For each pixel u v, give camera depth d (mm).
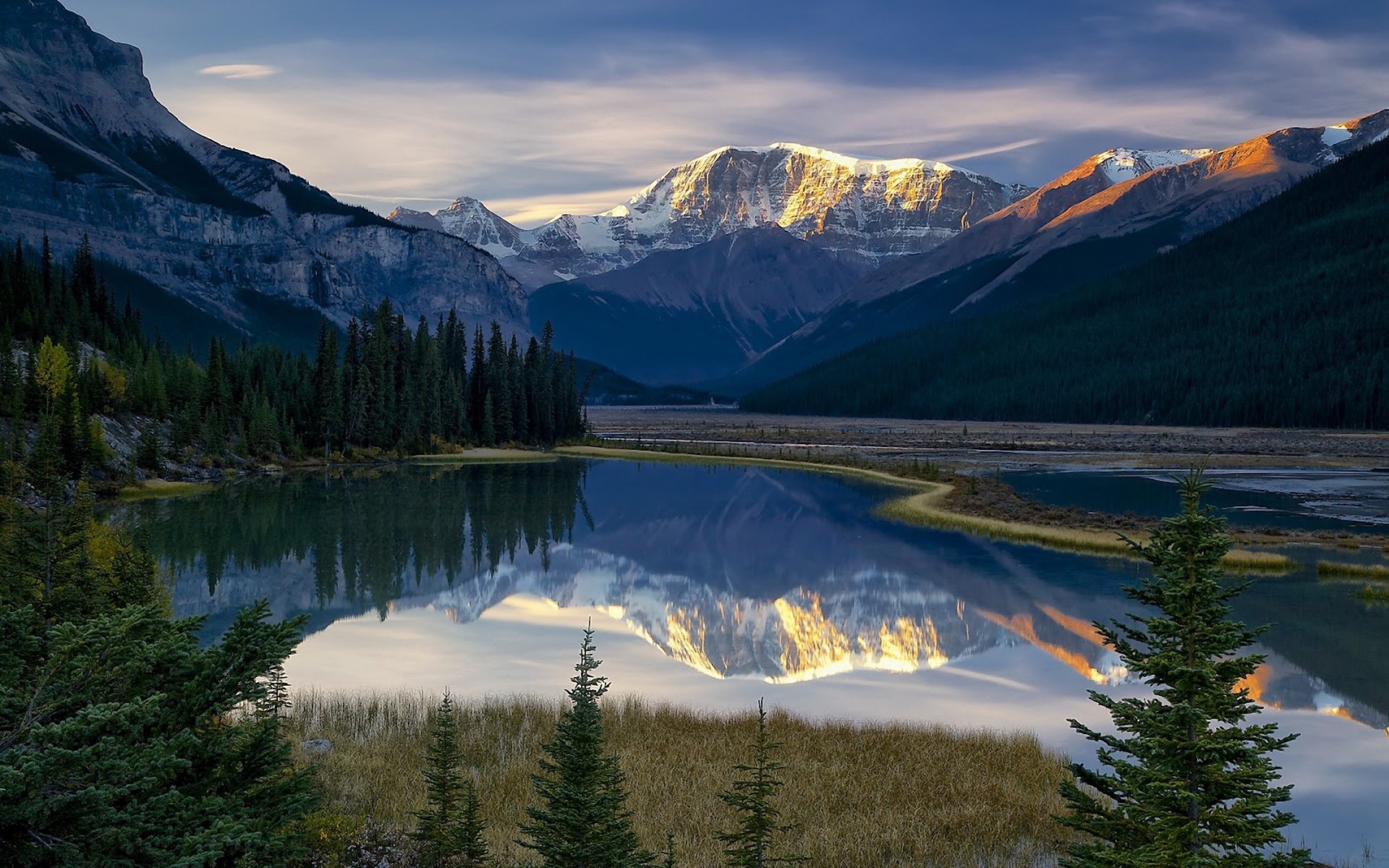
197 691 14195
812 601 53312
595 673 39062
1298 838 23250
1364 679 36844
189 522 78625
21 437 88688
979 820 22656
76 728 11422
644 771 25719
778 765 18969
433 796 20406
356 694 34562
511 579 59750
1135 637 15578
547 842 17016
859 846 21109
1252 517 82375
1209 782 14422
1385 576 55750
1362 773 27703
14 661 13477
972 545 70688
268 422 132625
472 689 35938
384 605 51906
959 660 41469
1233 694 14914
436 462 148625
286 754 14867
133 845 11867
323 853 18188
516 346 185875
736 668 40281
